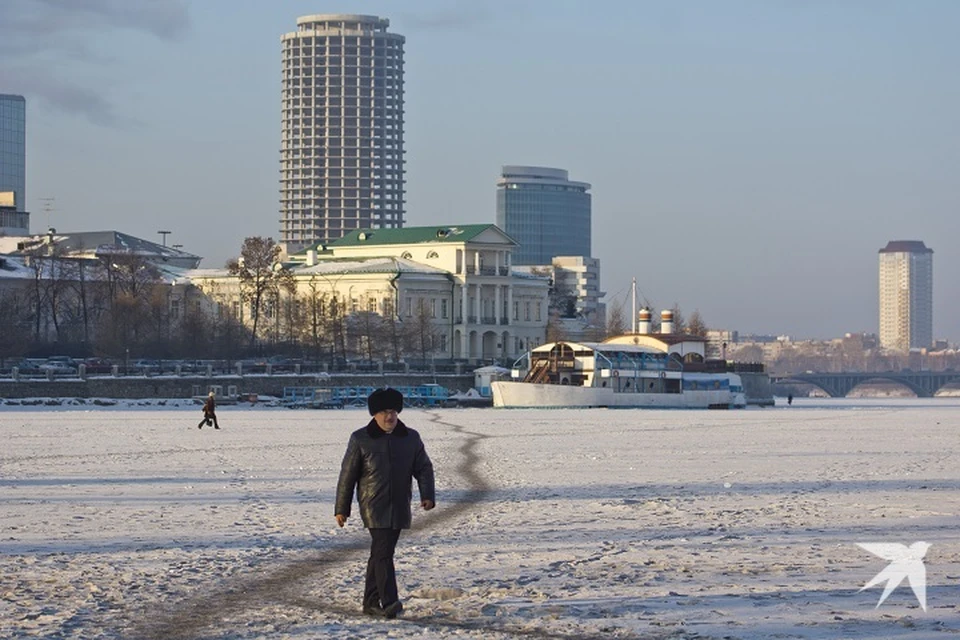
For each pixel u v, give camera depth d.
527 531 65.94
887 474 103.00
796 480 96.75
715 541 62.25
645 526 67.94
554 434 174.62
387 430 43.09
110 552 58.47
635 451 136.12
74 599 47.09
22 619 43.47
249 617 43.97
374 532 43.53
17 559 56.25
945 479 97.88
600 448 141.75
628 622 43.19
